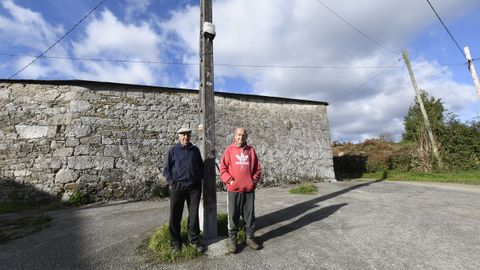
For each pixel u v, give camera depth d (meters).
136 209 6.70
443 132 13.92
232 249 3.75
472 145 13.23
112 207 7.11
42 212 6.79
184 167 3.74
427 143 14.02
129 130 8.73
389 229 4.67
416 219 5.25
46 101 8.06
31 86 8.04
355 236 4.36
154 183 8.70
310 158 11.84
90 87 8.52
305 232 4.58
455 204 6.51
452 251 3.71
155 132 9.05
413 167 14.16
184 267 3.37
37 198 7.48
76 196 7.60
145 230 4.79
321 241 4.16
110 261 3.57
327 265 3.37
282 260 3.52
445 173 12.78
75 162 7.94
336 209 6.14
